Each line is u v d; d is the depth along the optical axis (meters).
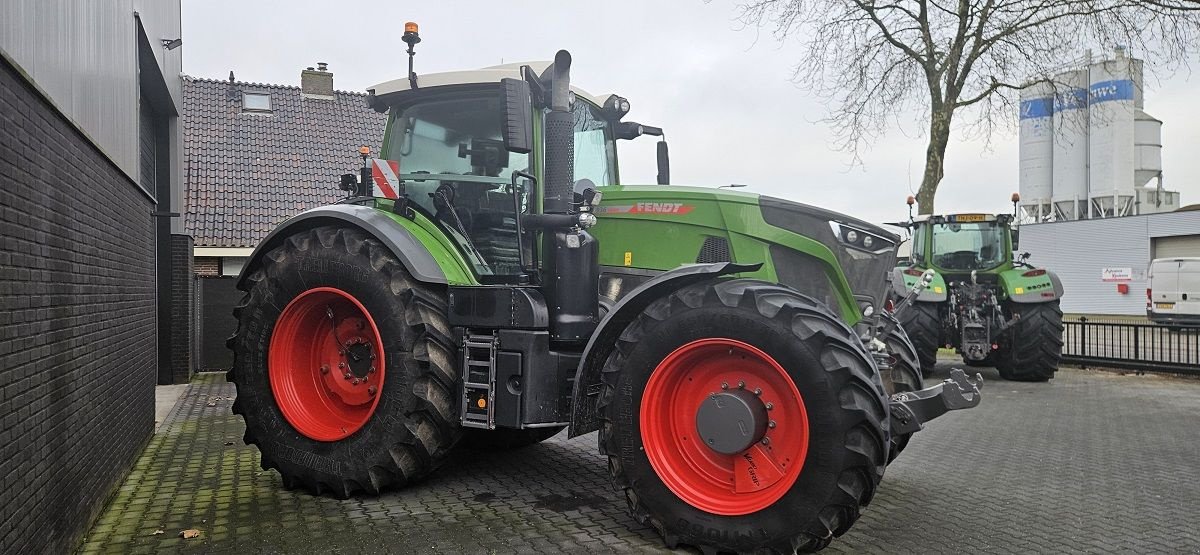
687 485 3.71
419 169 5.20
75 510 3.65
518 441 5.91
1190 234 27.67
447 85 5.02
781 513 3.42
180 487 4.82
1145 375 11.50
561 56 4.28
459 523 4.07
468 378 4.42
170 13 8.96
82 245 3.87
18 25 2.93
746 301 3.58
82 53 3.98
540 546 3.72
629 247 4.76
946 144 14.54
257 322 4.98
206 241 14.48
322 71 18.45
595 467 5.38
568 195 4.35
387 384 4.46
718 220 4.54
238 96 17.61
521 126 4.12
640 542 3.80
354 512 4.27
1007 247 11.54
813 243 4.41
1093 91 28.89
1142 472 5.30
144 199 5.86
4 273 2.74
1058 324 10.40
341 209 4.93
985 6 14.08
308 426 4.74
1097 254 30.33
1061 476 5.18
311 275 4.80
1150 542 3.82
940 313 11.26
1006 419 7.58
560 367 4.32
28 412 2.98
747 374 3.68
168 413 7.70
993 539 3.85
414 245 4.63
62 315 3.48
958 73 14.68
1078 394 9.46
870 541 3.80
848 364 3.39
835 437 3.33
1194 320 19.44
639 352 3.80
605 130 5.64
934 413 3.82
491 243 4.90
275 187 15.87
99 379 4.21
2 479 2.69
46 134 3.29
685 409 3.83
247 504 4.44
